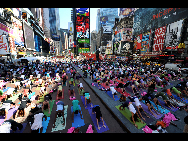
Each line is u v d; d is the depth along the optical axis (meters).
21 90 9.64
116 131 4.64
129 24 64.19
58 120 5.38
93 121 5.33
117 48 71.19
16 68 17.88
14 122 4.40
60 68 22.41
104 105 7.22
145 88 10.33
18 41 38.00
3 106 5.43
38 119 4.42
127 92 9.40
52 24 178.50
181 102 7.16
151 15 43.72
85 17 100.69
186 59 25.81
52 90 9.53
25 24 45.59
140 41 50.66
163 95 6.70
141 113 5.96
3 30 27.88
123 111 6.14
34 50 57.22
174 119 5.23
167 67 21.27
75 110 5.50
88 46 102.75
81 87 9.48
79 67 26.08
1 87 9.70
